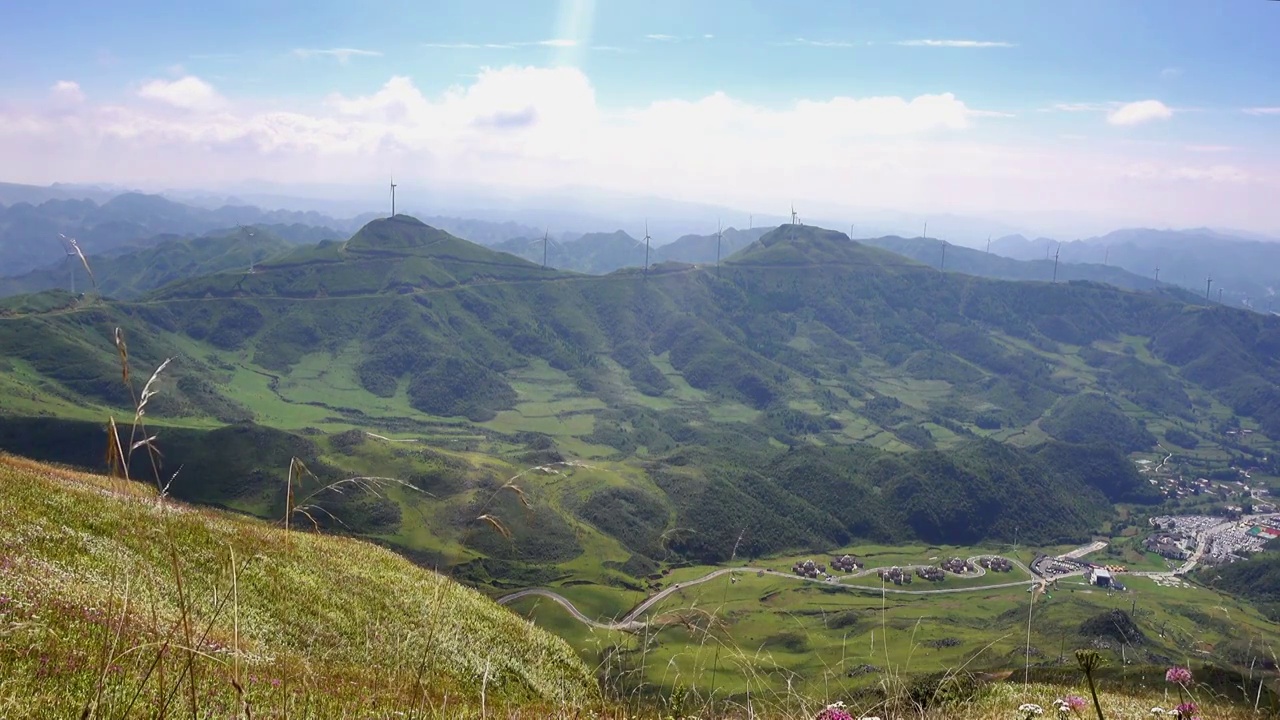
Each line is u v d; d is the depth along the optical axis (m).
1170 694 19.80
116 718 9.58
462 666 25.16
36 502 27.27
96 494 30.92
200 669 11.89
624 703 11.80
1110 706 16.00
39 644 11.81
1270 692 13.77
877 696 12.31
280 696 12.77
